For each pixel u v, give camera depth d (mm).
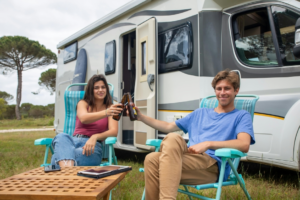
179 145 1778
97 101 2955
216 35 3334
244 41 3160
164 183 1699
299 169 2648
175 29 3734
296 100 2709
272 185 2934
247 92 3064
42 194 1342
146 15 4184
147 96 3951
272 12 2973
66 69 6273
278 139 2797
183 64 3561
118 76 4609
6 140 8258
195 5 3500
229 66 3232
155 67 3826
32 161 4477
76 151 2576
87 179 1641
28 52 22828
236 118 2086
